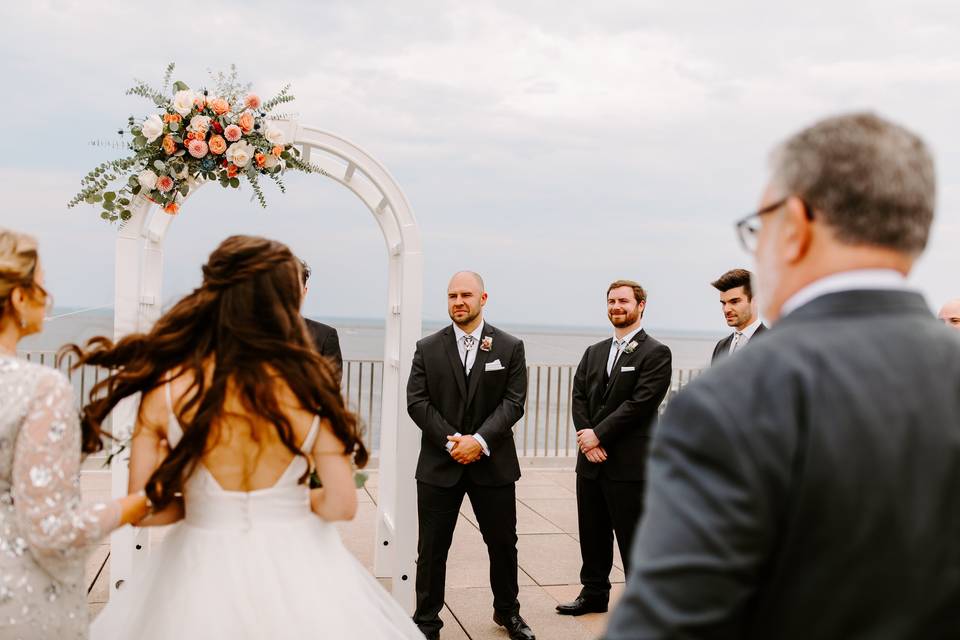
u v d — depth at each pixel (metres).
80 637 2.10
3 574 1.92
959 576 0.98
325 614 2.30
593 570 4.70
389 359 5.21
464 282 4.36
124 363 2.30
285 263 2.30
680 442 1.01
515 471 4.33
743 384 1.02
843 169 1.05
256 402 2.15
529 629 4.27
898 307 1.06
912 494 0.96
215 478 2.30
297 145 4.70
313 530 2.42
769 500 0.96
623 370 4.54
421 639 2.65
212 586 2.25
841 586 0.97
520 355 4.42
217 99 4.12
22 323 2.12
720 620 0.93
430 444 4.32
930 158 1.08
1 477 1.94
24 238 2.10
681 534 0.96
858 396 0.99
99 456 7.75
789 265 1.12
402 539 4.57
